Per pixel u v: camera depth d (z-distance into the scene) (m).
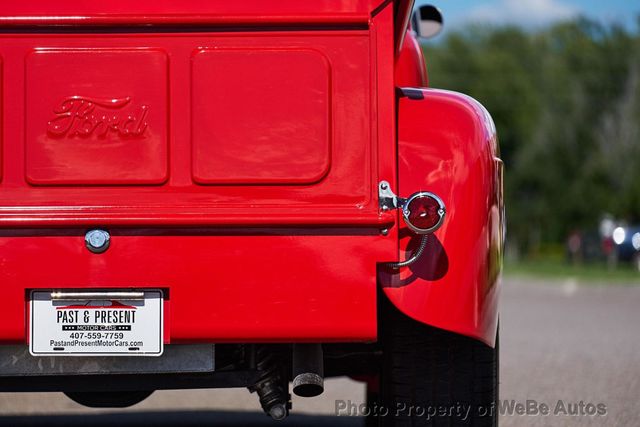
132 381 5.61
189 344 5.45
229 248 5.26
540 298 29.73
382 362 5.96
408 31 7.75
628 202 84.94
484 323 5.43
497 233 5.55
